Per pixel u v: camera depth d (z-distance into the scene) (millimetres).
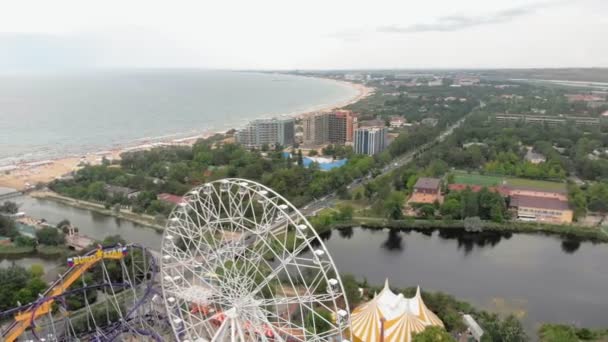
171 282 131250
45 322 162750
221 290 127750
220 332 115500
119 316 161000
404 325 140375
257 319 117875
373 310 147125
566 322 176000
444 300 174500
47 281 196500
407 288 184625
